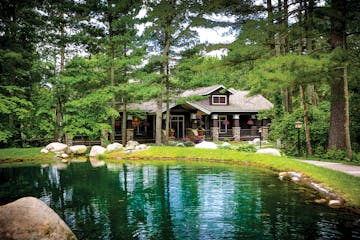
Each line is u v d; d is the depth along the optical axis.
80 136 30.12
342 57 14.46
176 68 23.22
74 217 8.63
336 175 11.53
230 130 35.59
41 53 26.11
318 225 7.59
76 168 17.31
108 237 7.19
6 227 5.23
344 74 14.85
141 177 14.18
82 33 24.23
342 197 9.45
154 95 23.89
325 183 10.92
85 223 8.13
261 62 18.84
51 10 25.20
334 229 7.32
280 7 19.61
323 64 14.04
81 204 9.91
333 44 16.06
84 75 23.58
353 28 16.06
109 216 8.67
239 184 12.23
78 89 25.64
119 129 33.28
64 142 28.17
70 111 24.17
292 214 8.45
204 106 33.62
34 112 23.86
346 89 14.96
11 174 15.68
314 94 28.09
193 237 7.09
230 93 35.44
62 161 20.45
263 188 11.45
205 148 21.11
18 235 5.18
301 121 18.95
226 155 18.94
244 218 8.27
